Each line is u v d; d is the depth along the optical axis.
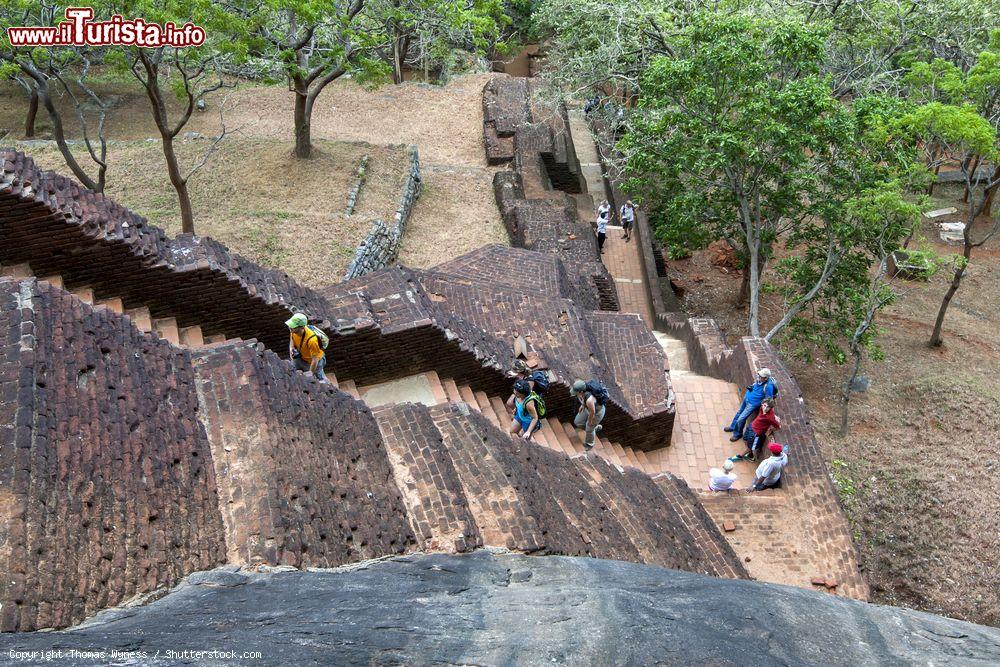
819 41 20.09
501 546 7.91
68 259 9.80
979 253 31.25
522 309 16.95
